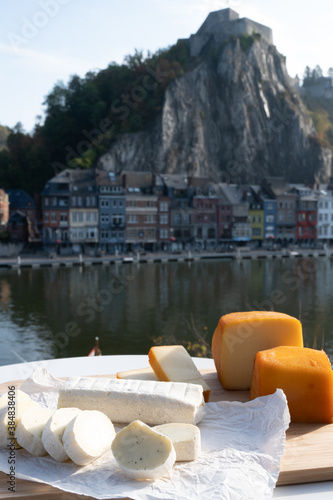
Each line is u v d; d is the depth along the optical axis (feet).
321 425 5.09
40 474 4.07
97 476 4.01
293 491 3.97
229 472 3.93
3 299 73.20
